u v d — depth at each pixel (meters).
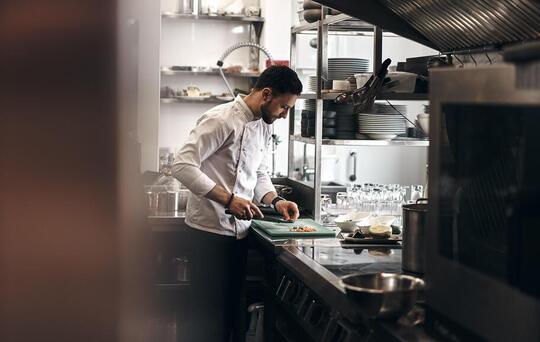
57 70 0.91
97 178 0.96
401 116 3.57
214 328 3.42
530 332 1.22
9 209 0.92
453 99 1.46
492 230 1.36
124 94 0.95
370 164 6.38
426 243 1.63
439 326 1.58
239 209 3.18
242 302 3.52
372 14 2.83
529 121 1.21
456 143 1.48
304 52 6.03
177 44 6.23
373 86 2.99
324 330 2.19
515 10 2.04
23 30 0.89
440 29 2.63
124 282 0.99
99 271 0.97
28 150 0.91
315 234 3.21
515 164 1.27
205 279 3.38
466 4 2.26
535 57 1.12
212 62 6.27
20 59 0.90
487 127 1.36
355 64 3.73
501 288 1.32
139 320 1.04
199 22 6.24
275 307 3.07
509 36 2.25
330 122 3.66
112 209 0.97
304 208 3.90
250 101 3.30
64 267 0.95
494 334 1.35
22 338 0.94
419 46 6.32
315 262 2.56
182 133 6.25
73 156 0.93
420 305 1.91
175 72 6.01
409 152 6.42
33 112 0.91
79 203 0.95
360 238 3.01
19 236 0.93
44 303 0.95
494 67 1.31
